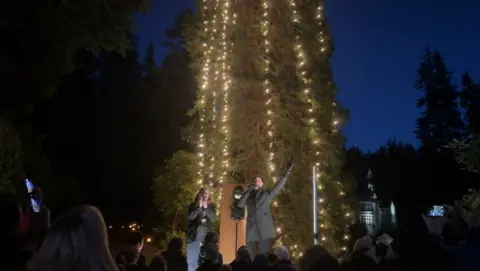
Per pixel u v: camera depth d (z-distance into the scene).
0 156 7.73
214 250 5.54
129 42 10.51
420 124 39.03
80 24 9.47
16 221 2.67
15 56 9.10
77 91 23.38
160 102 24.08
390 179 29.47
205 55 14.26
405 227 4.60
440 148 35.12
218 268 5.35
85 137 23.47
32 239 4.18
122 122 24.28
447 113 37.81
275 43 12.82
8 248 2.60
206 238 6.04
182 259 5.76
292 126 12.33
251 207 9.66
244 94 12.88
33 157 14.11
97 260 2.67
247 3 13.27
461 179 27.22
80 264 2.63
